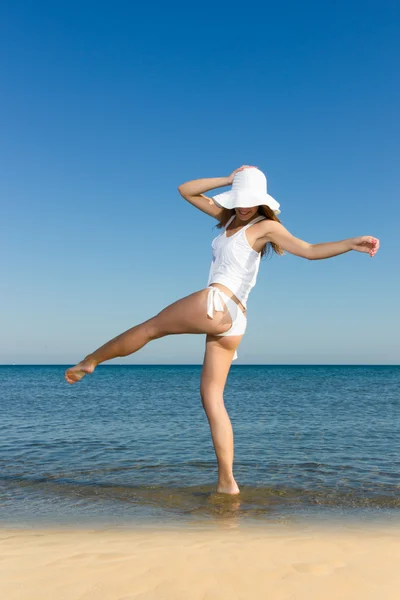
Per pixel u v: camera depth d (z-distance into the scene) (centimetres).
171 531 401
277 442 932
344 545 341
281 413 1493
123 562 300
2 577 276
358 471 682
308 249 455
